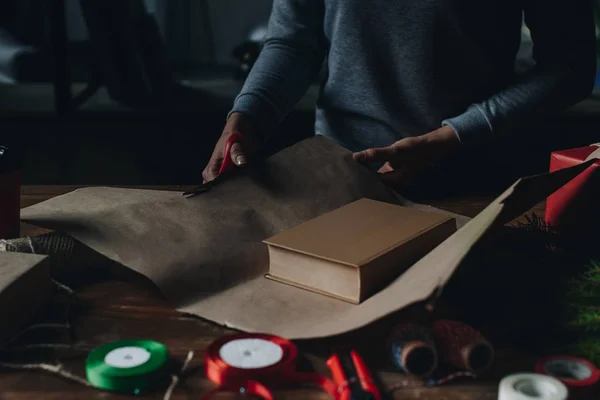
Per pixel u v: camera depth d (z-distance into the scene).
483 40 1.27
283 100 1.26
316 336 0.62
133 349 0.63
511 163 1.98
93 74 2.19
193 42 2.56
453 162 1.33
